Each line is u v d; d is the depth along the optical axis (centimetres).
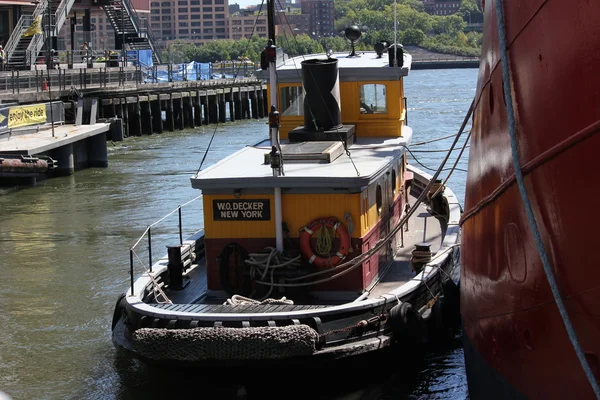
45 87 4478
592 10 734
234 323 1166
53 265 2038
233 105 6650
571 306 778
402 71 1588
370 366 1226
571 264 773
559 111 786
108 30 15188
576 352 736
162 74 7219
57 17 5525
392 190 1577
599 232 738
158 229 2398
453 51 15988
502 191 925
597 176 733
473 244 1073
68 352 1467
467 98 7544
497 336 971
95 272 1967
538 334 852
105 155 3731
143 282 1351
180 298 1384
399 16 16512
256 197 1327
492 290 980
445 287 1434
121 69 5509
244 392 1211
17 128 3453
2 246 2244
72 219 2566
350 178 1276
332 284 1330
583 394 789
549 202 800
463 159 3528
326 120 1537
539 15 813
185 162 3828
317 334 1165
